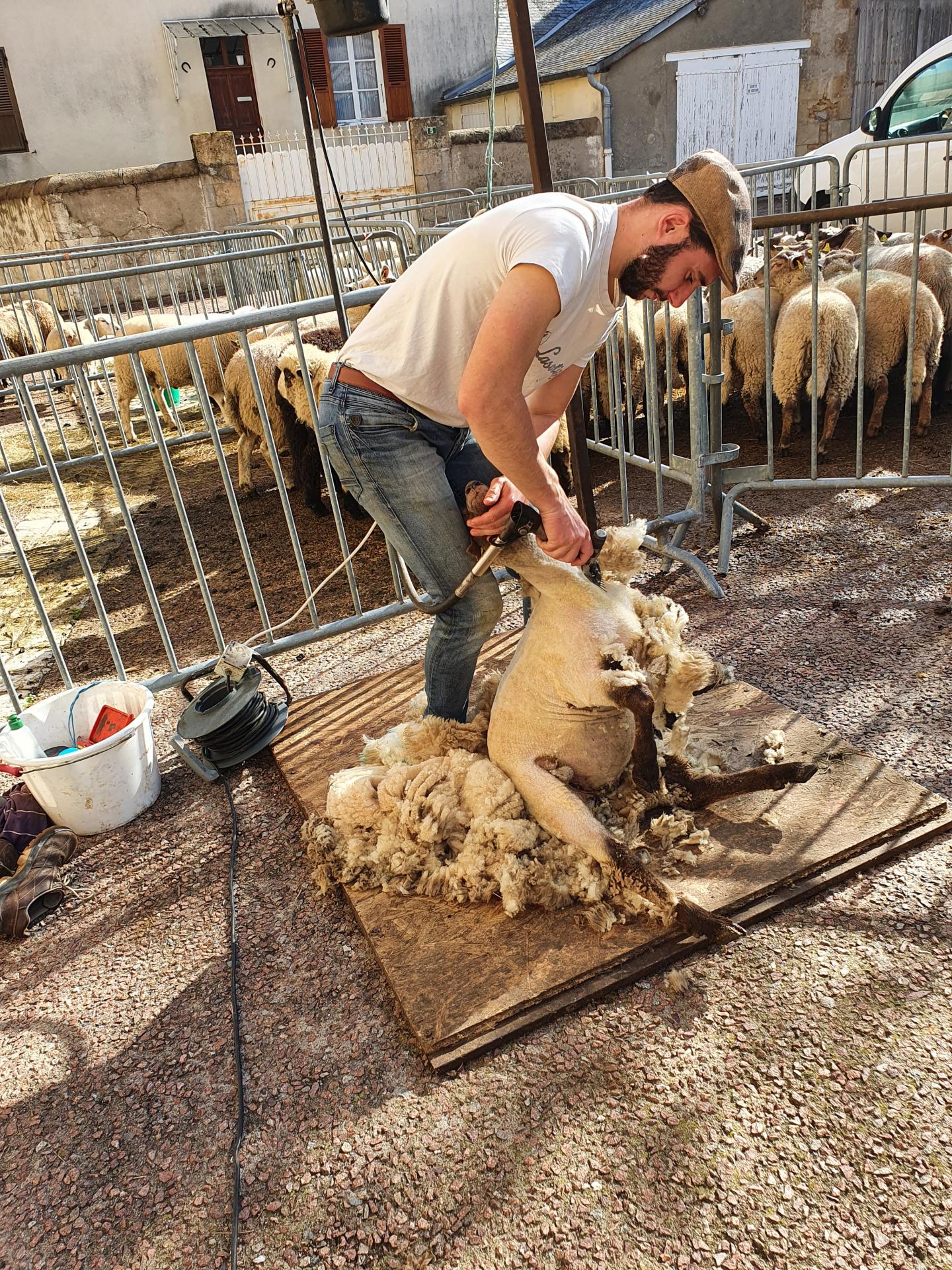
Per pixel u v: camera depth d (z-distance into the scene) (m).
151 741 2.91
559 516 1.87
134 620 4.43
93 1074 1.99
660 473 3.99
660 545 3.96
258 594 3.45
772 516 4.50
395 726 3.01
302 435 5.34
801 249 5.61
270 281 8.69
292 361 4.71
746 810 2.35
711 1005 1.90
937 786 2.43
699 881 2.13
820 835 2.23
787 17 14.71
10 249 15.94
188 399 9.40
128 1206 1.70
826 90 15.36
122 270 6.18
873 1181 1.54
